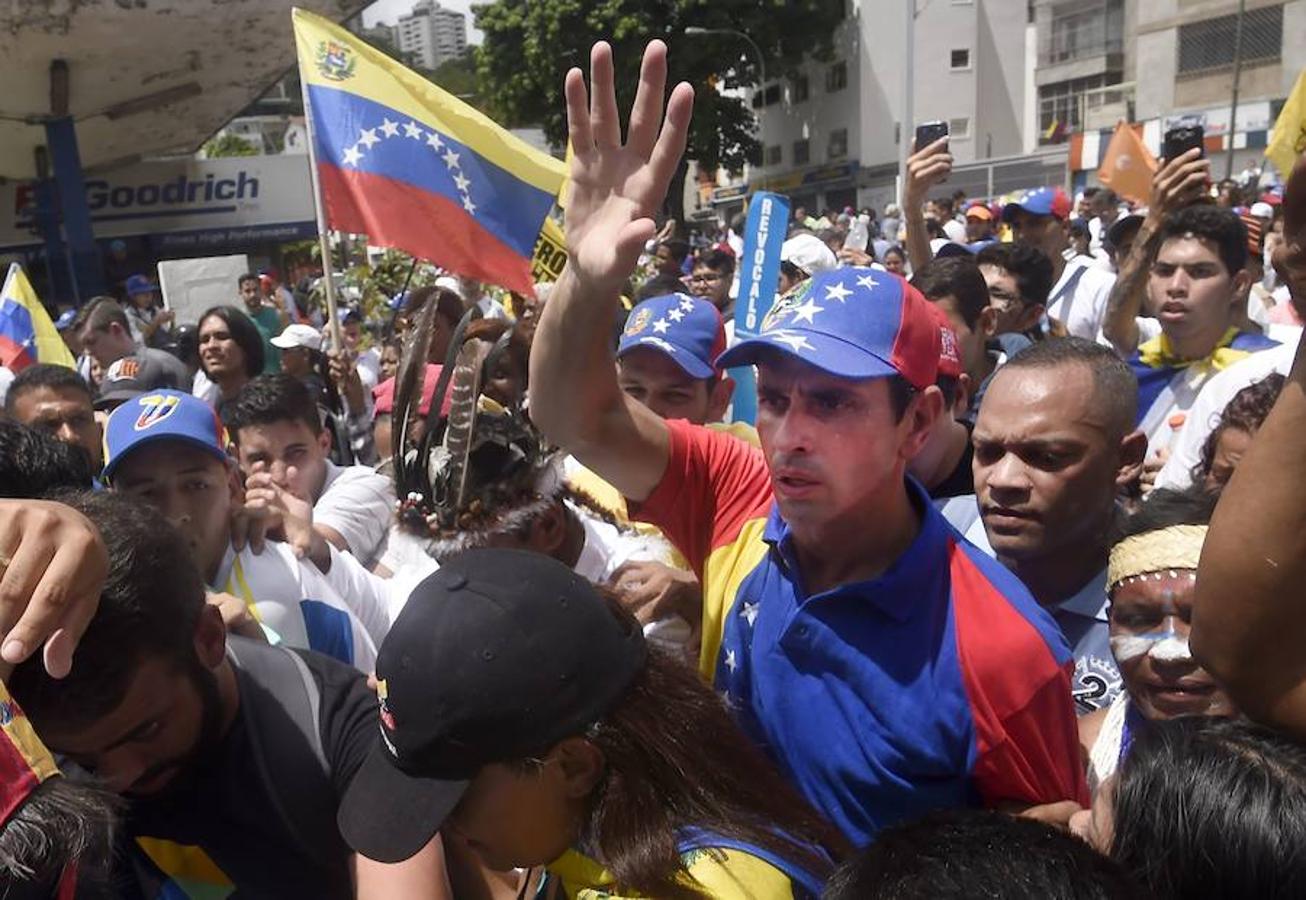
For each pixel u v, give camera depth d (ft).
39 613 3.41
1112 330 12.10
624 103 101.14
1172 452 10.15
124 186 60.08
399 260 25.41
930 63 116.67
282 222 64.80
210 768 4.74
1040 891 2.80
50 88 42.55
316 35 15.15
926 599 4.72
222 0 40.06
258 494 7.66
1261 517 3.01
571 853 3.75
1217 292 10.31
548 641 3.53
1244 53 90.43
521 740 3.48
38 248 58.08
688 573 6.53
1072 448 5.98
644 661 3.84
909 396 4.70
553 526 6.43
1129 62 112.88
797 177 128.47
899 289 4.74
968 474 7.23
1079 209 42.55
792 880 3.69
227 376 16.06
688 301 9.22
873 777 4.73
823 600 4.81
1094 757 5.59
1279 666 3.11
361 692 5.08
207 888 4.83
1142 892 2.90
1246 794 3.38
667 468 5.79
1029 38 120.88
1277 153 13.12
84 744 4.20
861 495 4.67
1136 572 5.21
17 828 3.32
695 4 99.09
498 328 7.99
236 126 151.02
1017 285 13.12
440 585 3.68
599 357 5.34
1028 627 4.64
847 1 114.73
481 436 6.22
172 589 4.30
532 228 15.44
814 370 4.58
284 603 7.11
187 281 32.96
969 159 119.65
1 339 18.15
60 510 3.65
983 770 4.63
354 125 15.02
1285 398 3.00
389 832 3.64
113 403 13.82
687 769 3.70
